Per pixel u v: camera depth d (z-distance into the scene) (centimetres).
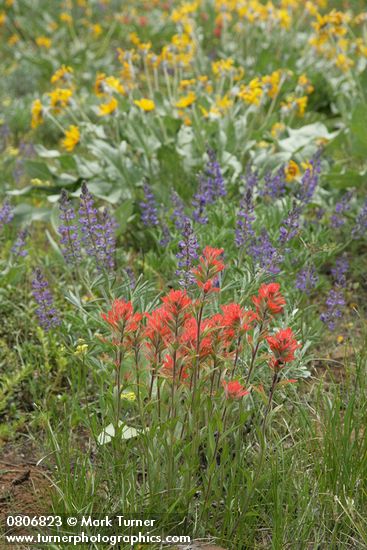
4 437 345
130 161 550
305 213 527
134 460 304
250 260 414
